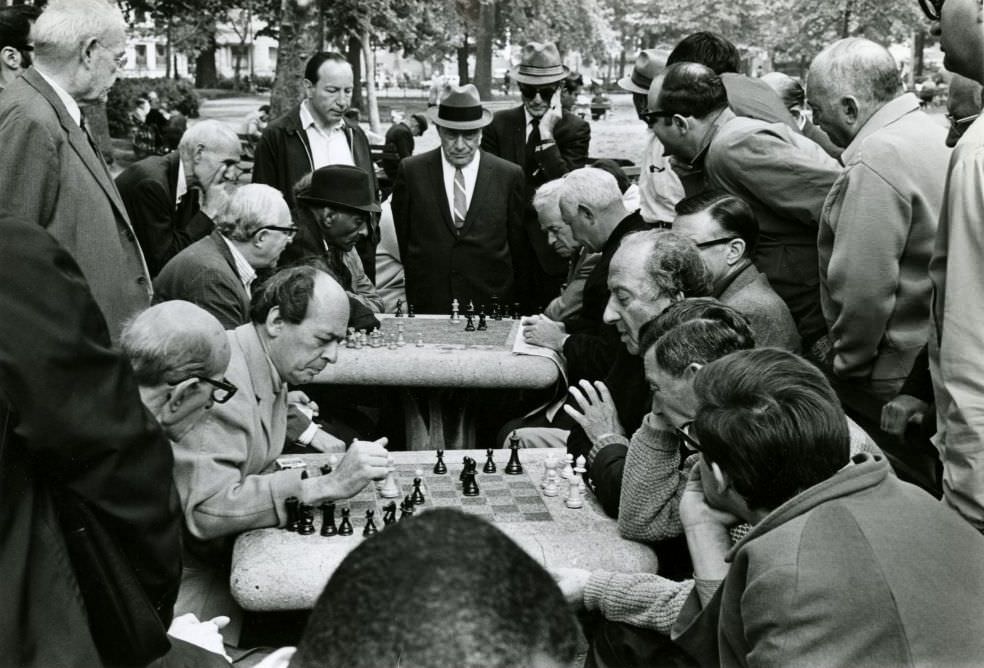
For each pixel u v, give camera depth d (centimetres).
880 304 372
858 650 194
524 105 806
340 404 549
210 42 4484
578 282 539
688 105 448
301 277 342
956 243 271
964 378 268
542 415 503
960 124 379
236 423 324
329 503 319
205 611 323
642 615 277
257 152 728
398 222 668
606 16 5303
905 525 204
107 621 205
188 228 568
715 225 364
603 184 477
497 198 657
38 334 193
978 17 285
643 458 307
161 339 272
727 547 266
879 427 387
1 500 190
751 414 212
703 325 281
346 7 2853
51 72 402
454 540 110
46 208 390
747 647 212
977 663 193
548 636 107
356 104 3866
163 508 208
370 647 104
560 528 320
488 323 596
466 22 3669
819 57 404
